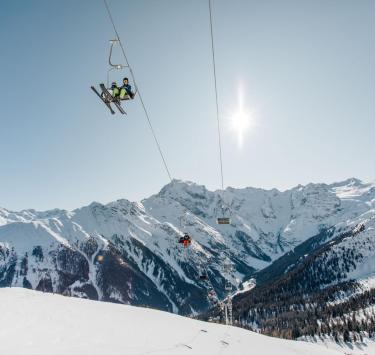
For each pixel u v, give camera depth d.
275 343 47.94
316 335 149.88
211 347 26.06
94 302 38.94
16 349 14.67
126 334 23.16
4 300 27.05
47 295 35.03
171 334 27.61
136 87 17.83
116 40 15.03
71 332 20.22
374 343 132.75
